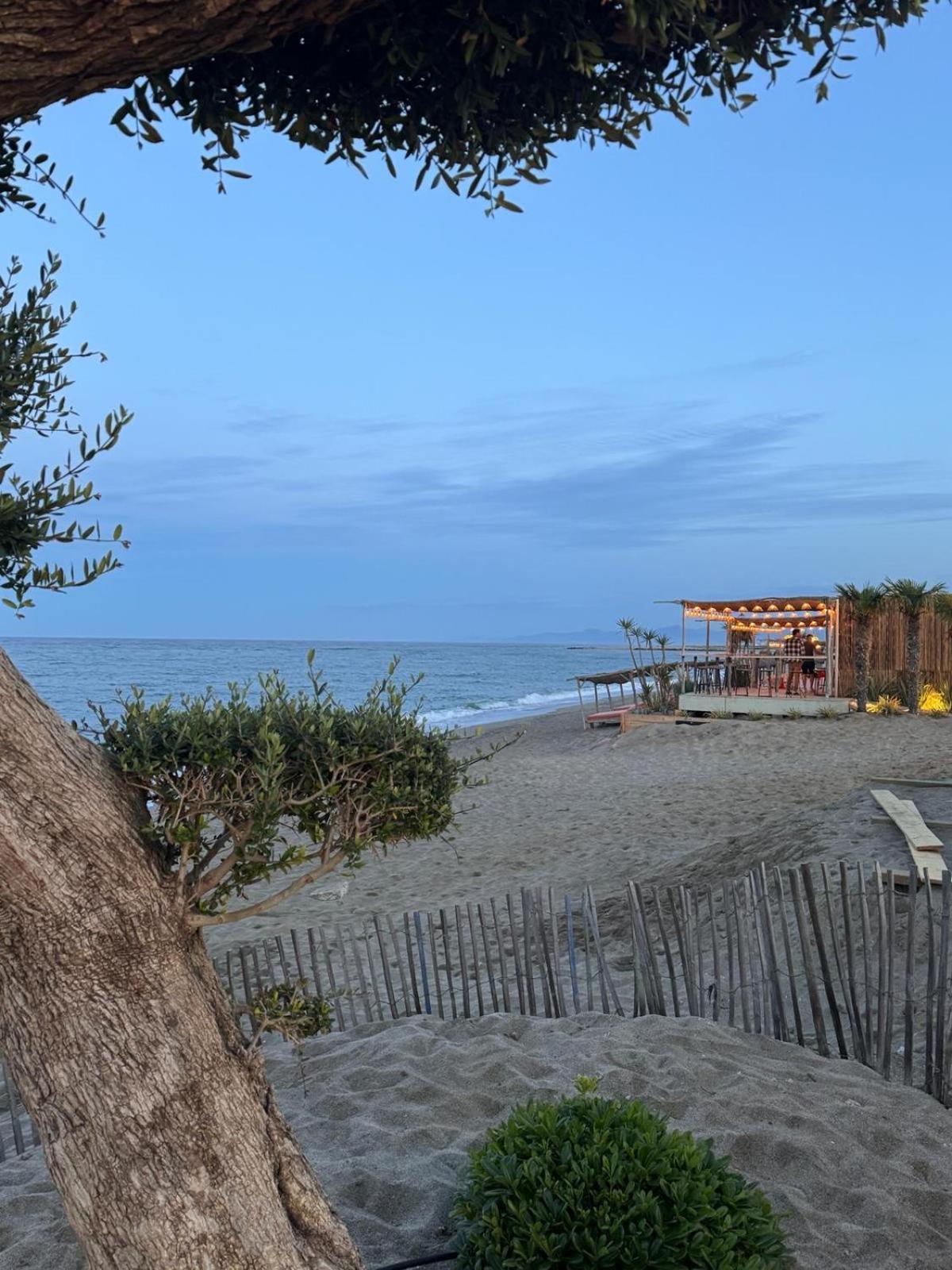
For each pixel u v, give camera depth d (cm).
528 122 312
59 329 308
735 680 2872
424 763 307
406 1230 391
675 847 1223
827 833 943
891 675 2617
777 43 301
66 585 269
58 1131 261
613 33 280
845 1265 367
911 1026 522
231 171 316
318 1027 320
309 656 314
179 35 213
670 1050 543
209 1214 263
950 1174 436
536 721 3416
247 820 294
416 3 270
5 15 199
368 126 309
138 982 265
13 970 257
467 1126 478
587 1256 314
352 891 1175
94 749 282
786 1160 430
